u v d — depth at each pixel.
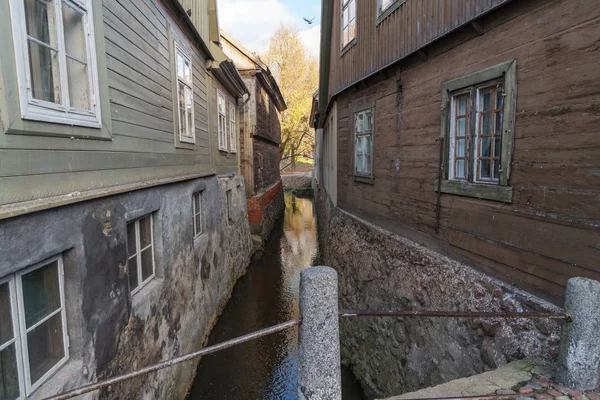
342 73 7.86
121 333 3.25
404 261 4.73
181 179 5.17
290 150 44.25
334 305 1.55
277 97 21.41
